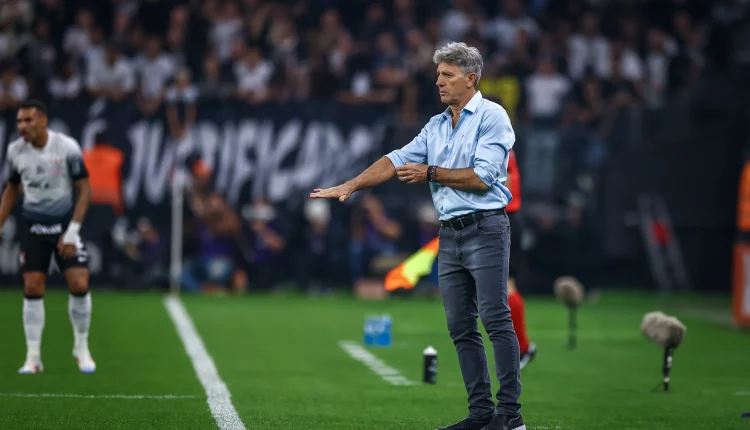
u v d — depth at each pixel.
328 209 66.00
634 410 28.42
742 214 50.47
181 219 64.88
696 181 67.50
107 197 60.84
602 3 80.75
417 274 38.12
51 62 74.62
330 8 80.50
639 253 67.38
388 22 74.81
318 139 65.88
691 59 76.06
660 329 31.39
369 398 29.47
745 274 51.38
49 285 65.25
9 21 74.25
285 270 66.19
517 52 74.50
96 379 31.81
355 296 65.25
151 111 65.25
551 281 67.38
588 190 67.06
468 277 23.64
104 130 65.06
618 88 75.94
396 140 65.56
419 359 38.38
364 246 65.94
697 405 29.39
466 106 23.34
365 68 72.38
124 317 50.56
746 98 66.81
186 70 73.25
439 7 79.56
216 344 41.69
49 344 39.91
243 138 65.62
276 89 71.38
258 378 33.00
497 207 23.14
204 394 29.59
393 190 66.56
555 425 26.03
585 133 67.44
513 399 22.91
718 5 79.56
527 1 84.06
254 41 74.62
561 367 37.28
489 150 22.91
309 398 29.30
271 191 65.81
